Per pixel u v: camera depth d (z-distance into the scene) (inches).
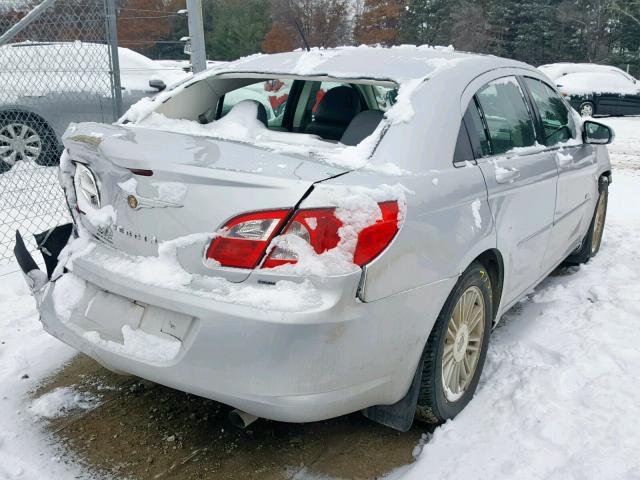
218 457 102.9
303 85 153.6
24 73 264.2
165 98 131.9
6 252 192.2
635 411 109.7
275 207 83.5
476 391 120.2
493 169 116.2
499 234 116.4
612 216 266.7
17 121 272.5
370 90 134.8
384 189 88.6
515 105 137.4
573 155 161.0
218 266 85.6
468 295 111.9
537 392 116.6
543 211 139.8
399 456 103.9
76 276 104.7
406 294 91.3
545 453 98.9
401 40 1576.0
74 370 129.1
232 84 142.8
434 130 104.2
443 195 99.6
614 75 767.7
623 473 92.9
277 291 82.0
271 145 100.9
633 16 1544.0
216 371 84.4
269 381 82.3
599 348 132.6
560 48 1657.2
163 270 89.3
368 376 89.5
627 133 609.9
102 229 101.0
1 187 244.7
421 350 98.0
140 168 91.4
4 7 223.9
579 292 170.1
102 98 269.1
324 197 83.0
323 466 101.0
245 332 82.0
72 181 109.6
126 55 364.8
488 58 133.7
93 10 234.5
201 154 92.9
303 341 81.0
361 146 98.6
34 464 99.4
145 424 111.5
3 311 153.6
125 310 95.0
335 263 82.2
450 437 105.4
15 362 130.3
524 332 145.9
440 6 1644.9
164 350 88.9
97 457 102.3
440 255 97.3
